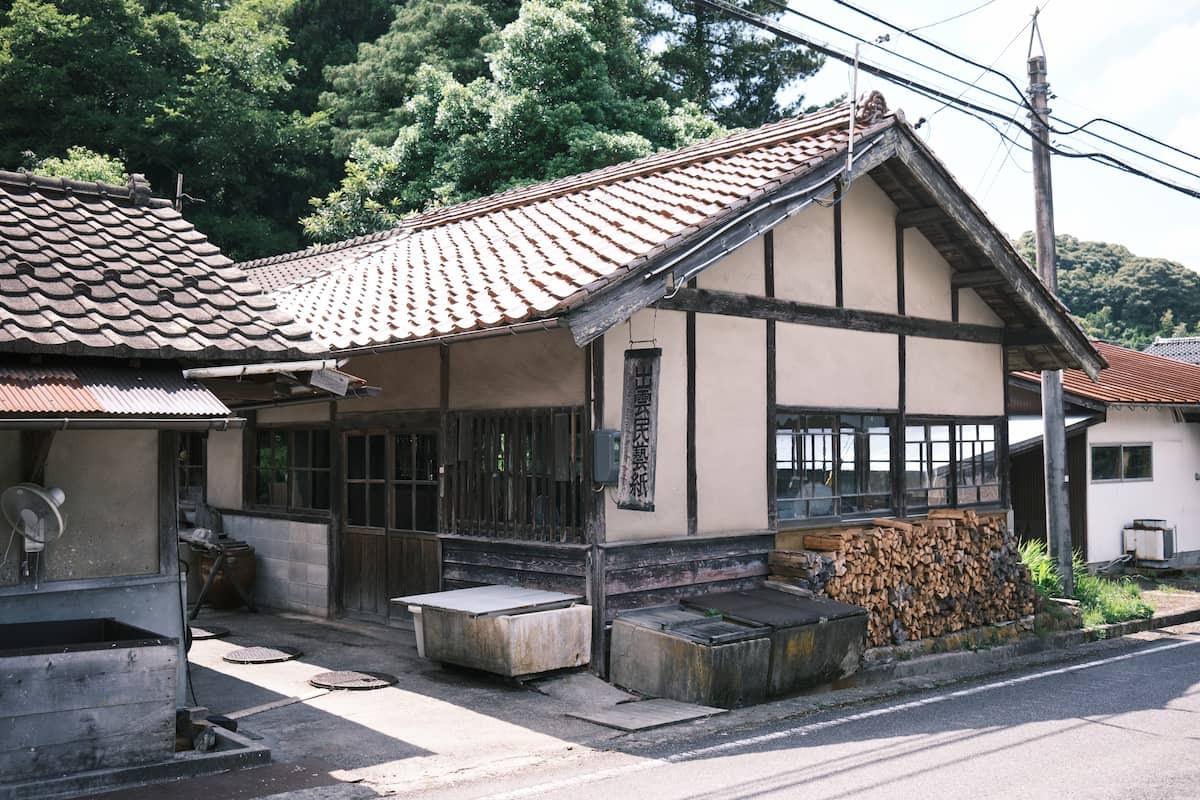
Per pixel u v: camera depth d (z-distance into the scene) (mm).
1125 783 5793
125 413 5379
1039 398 16844
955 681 9203
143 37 26016
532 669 7938
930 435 11891
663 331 8914
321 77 32438
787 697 8367
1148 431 18078
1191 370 22375
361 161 25359
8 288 6062
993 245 11523
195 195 26938
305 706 7402
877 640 9820
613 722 7109
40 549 5773
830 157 9688
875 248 11211
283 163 28766
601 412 8359
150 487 6332
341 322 9984
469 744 6555
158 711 5531
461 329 8133
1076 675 9516
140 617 6227
